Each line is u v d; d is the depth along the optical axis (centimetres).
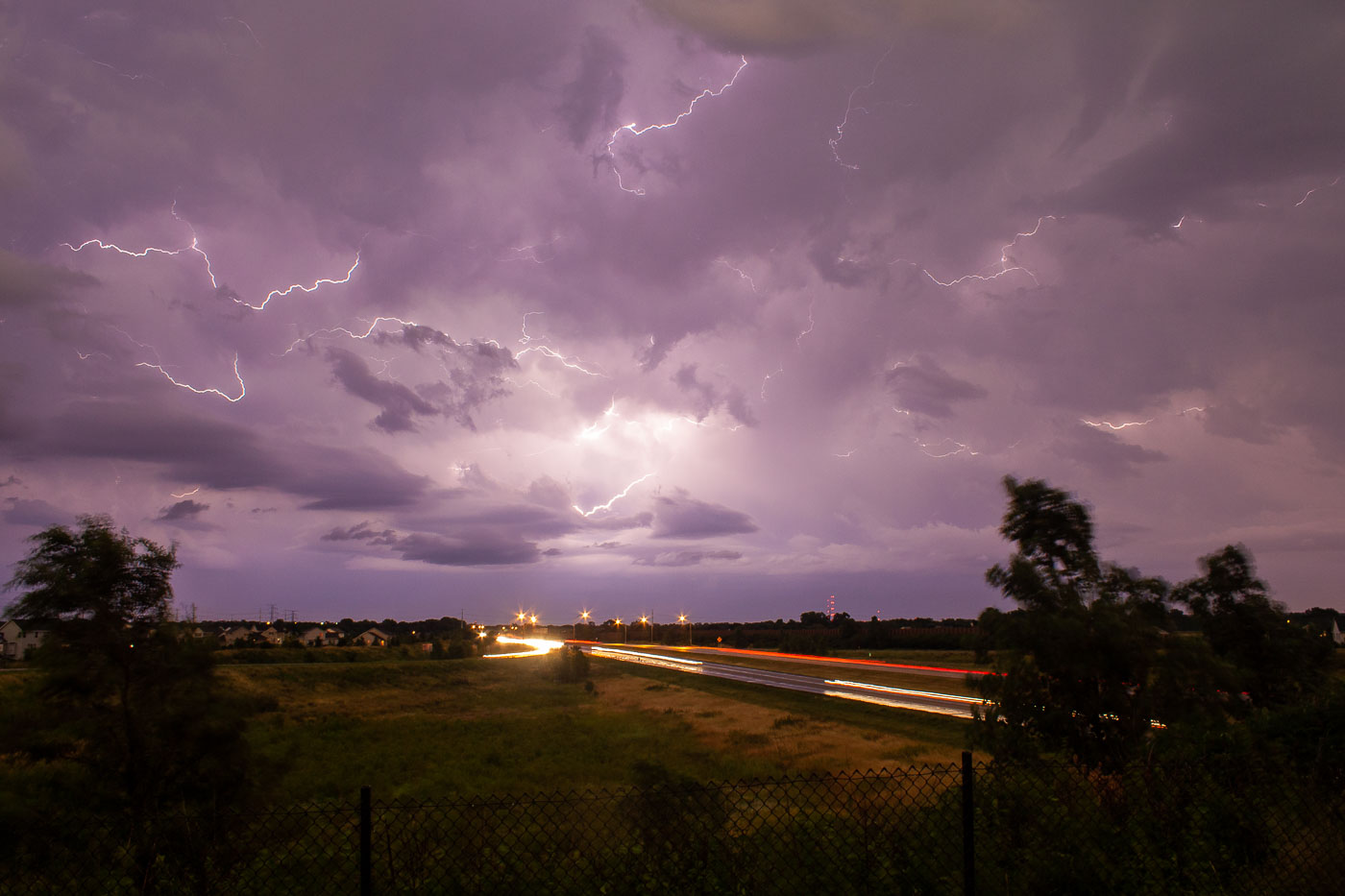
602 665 8856
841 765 2202
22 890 546
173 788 787
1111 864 560
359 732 3062
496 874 605
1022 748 769
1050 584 841
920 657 8956
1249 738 657
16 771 709
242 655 6625
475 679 6550
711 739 2958
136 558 851
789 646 11100
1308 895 565
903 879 552
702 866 553
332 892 587
